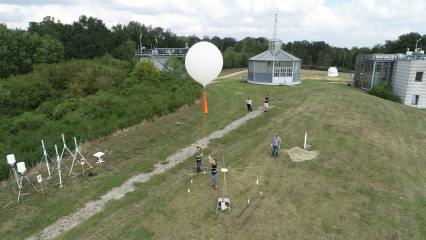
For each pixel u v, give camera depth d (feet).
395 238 45.06
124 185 57.62
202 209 50.01
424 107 154.61
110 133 84.43
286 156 70.28
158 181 59.06
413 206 53.16
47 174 62.54
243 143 78.33
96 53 264.52
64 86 160.04
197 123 94.73
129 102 109.91
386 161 70.13
